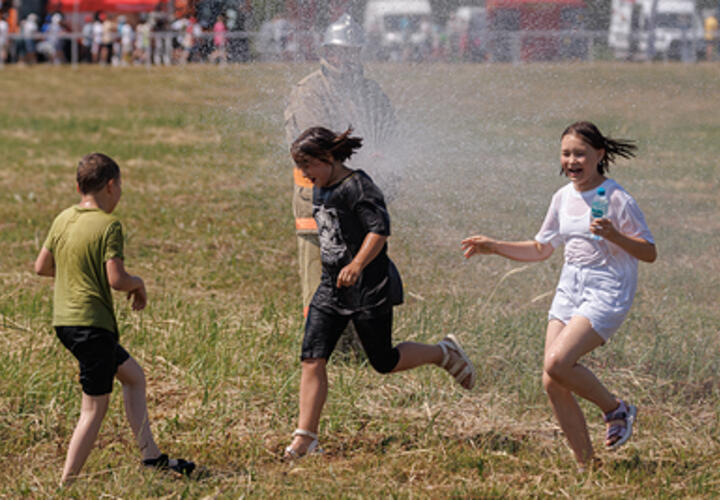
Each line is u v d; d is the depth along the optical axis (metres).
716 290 15.84
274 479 8.98
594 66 35.72
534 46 31.41
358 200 9.34
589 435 9.81
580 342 9.00
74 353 8.73
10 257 17.97
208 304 14.97
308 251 12.33
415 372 11.66
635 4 37.59
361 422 10.41
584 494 8.63
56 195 25.25
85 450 8.70
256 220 22.06
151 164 30.62
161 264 17.83
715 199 24.28
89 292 8.70
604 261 9.14
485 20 28.17
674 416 10.58
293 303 14.85
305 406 9.59
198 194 25.12
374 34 23.88
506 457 9.52
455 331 13.02
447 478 9.09
